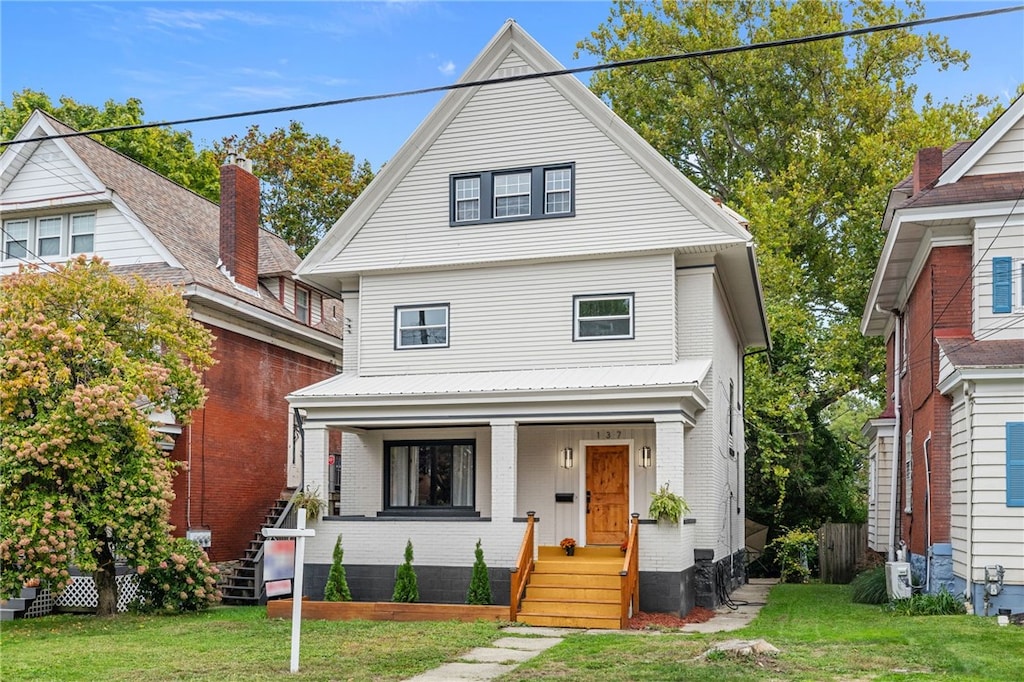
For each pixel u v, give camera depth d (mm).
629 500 21250
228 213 26391
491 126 22438
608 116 21562
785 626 16844
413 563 19750
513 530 19344
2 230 25688
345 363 23797
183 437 23031
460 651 14484
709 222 20859
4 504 17672
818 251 38750
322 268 23219
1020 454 16547
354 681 12273
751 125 42219
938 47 40312
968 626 15203
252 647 14898
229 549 24391
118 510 18312
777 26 39938
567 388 19203
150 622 18531
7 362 17562
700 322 21531
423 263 22531
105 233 24891
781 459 34000
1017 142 19172
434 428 22516
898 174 34406
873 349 34219
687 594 19328
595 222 21516
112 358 18578
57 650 14805
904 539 23797
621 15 44219
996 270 18312
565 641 15227
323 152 45531
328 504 21312
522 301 22062
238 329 25438
